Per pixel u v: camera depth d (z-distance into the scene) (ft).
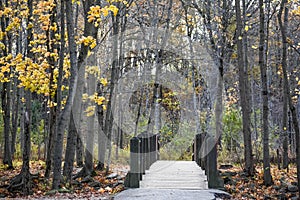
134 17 53.93
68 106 31.35
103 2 44.62
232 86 75.05
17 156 63.52
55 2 36.86
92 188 33.60
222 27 46.47
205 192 27.89
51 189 32.07
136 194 27.25
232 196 28.63
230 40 50.75
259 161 51.26
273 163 56.65
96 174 41.75
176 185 31.12
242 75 39.45
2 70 35.24
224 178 35.99
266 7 53.42
